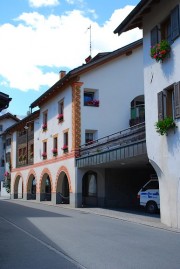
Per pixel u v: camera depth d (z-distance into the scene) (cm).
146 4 1616
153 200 2264
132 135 2006
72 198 2877
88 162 2602
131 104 3209
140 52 3216
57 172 3253
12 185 4809
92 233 1381
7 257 955
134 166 2655
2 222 1764
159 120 1600
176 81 1497
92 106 2967
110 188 2869
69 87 3045
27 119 4231
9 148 5691
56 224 1678
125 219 1883
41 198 3744
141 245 1111
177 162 1470
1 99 1254
